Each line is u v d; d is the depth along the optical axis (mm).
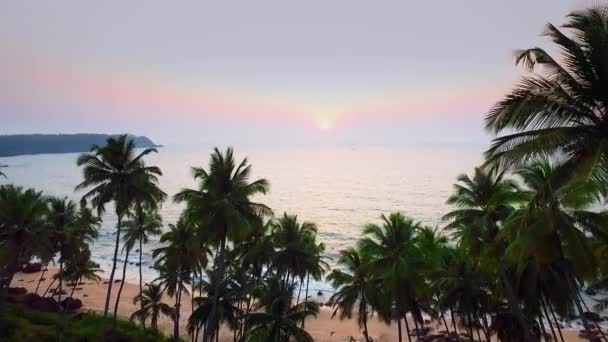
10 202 37000
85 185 36312
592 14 14570
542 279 28219
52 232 42062
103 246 115625
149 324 58812
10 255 36312
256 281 47250
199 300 43406
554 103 14922
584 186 13430
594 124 15625
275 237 45156
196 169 36250
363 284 39156
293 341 38719
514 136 15867
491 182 29750
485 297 37094
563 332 53625
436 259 38219
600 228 23641
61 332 43844
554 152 15234
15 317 45906
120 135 36406
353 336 56344
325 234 123438
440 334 51312
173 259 45469
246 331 36969
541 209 20047
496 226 28891
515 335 36875
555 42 15094
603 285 33562
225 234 34906
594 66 14633
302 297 73062
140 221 55312
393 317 44000
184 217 38125
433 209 156625
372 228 36125
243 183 35719
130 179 35906
